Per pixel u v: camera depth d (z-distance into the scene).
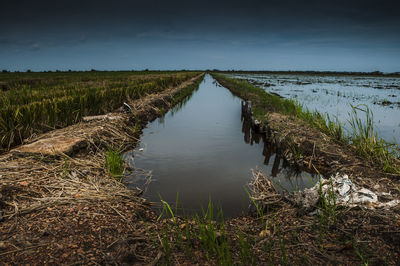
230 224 3.38
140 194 4.40
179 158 6.34
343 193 3.79
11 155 4.62
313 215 3.37
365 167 4.98
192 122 10.84
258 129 9.09
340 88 27.67
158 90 17.52
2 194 3.29
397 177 4.42
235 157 6.54
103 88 12.05
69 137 5.80
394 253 2.54
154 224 3.29
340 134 6.73
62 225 2.91
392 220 3.01
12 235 2.64
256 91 18.72
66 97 8.20
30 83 18.27
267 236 2.98
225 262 2.43
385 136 8.38
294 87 28.75
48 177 4.04
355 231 2.92
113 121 7.88
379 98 18.17
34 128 6.39
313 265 2.48
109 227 3.01
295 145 6.57
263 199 4.08
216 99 18.81
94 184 4.12
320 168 5.53
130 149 6.90
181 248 2.74
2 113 5.70
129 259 2.51
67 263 2.33
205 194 4.45
